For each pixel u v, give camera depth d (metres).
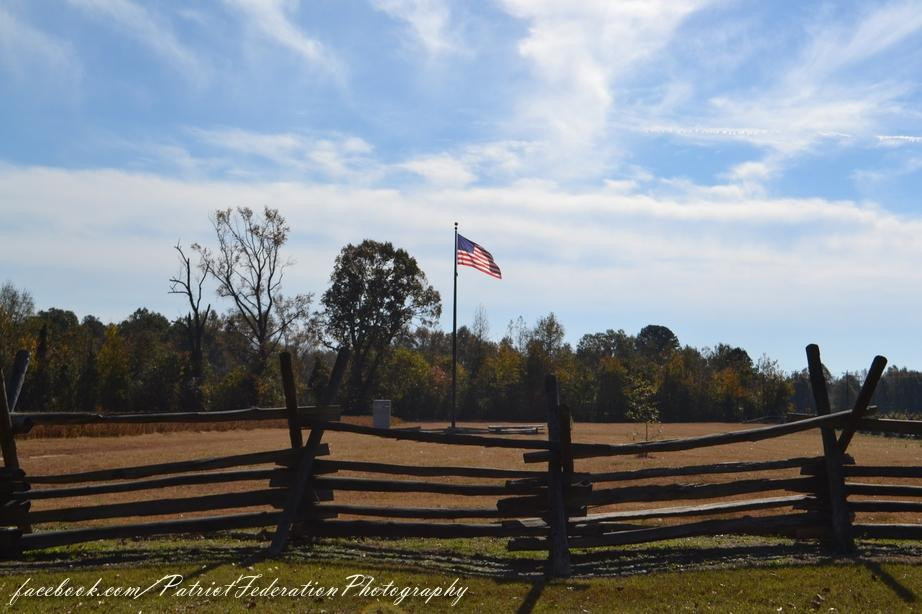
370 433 8.20
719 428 52.56
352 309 67.38
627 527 8.39
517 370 69.44
